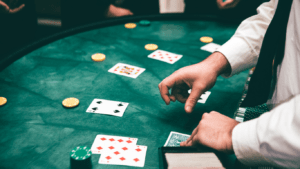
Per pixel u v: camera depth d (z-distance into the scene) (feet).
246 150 2.57
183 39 8.04
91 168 3.26
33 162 3.34
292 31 3.00
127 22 9.16
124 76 5.71
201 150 3.14
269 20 4.07
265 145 2.34
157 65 6.31
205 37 8.07
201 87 3.87
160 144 3.73
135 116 4.35
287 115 2.18
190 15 9.73
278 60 3.50
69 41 7.48
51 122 4.12
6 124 4.03
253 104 4.09
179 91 4.21
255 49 4.12
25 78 5.43
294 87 2.99
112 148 3.60
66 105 4.48
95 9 13.07
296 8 2.91
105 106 4.58
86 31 8.30
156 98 4.92
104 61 6.38
